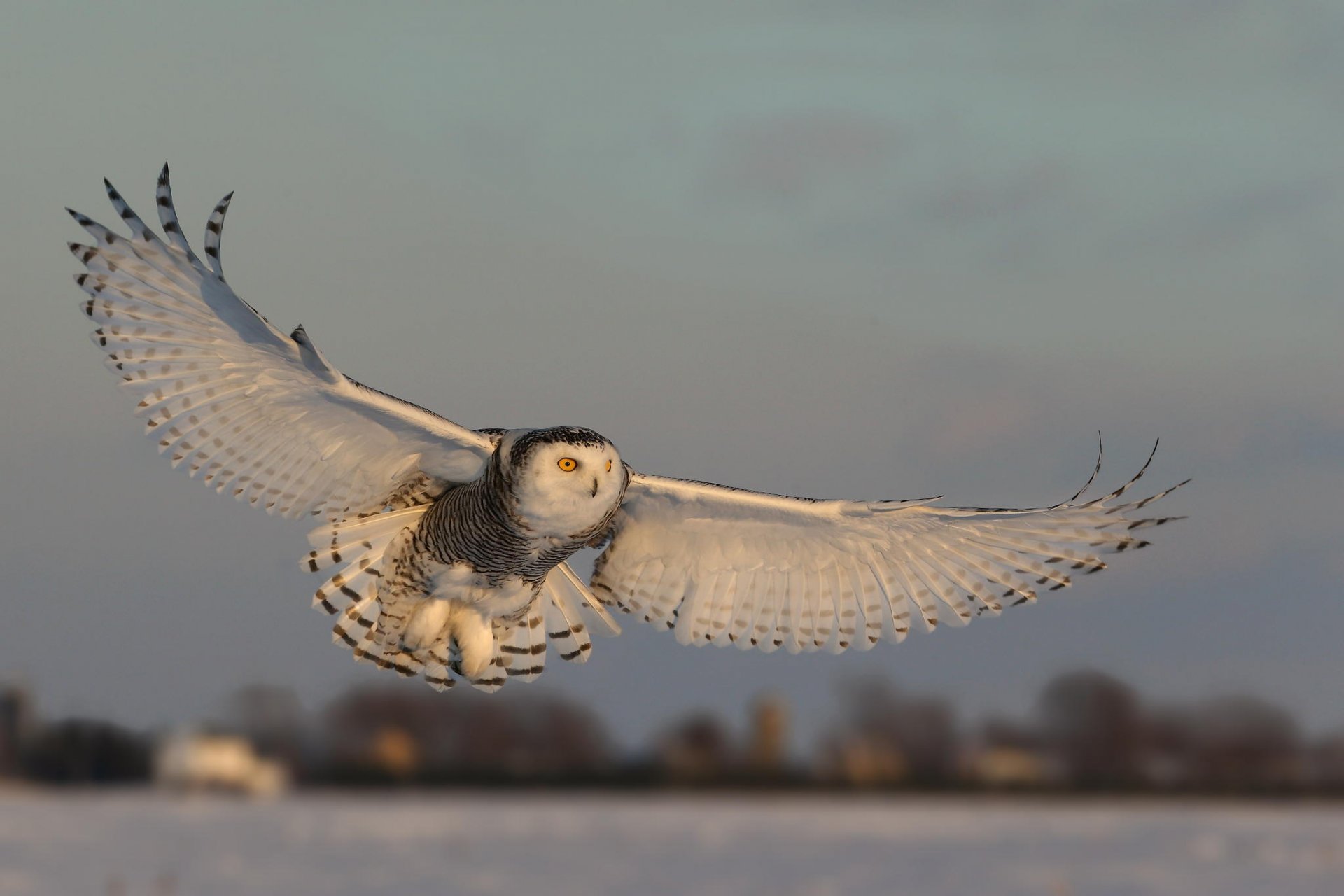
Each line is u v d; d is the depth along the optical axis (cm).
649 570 1291
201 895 2541
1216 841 3794
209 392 1086
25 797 4994
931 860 3288
